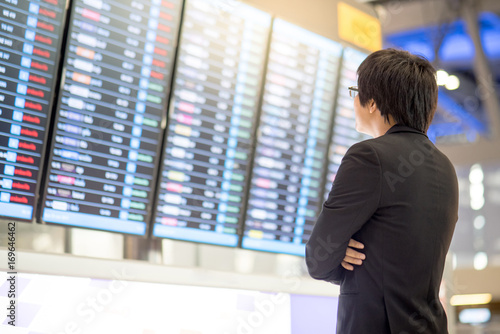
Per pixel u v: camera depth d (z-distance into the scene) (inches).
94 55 82.7
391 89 68.2
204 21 93.8
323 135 109.4
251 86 99.5
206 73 94.1
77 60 81.3
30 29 77.2
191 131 92.4
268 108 101.6
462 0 231.8
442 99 281.4
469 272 247.9
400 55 70.1
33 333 71.1
